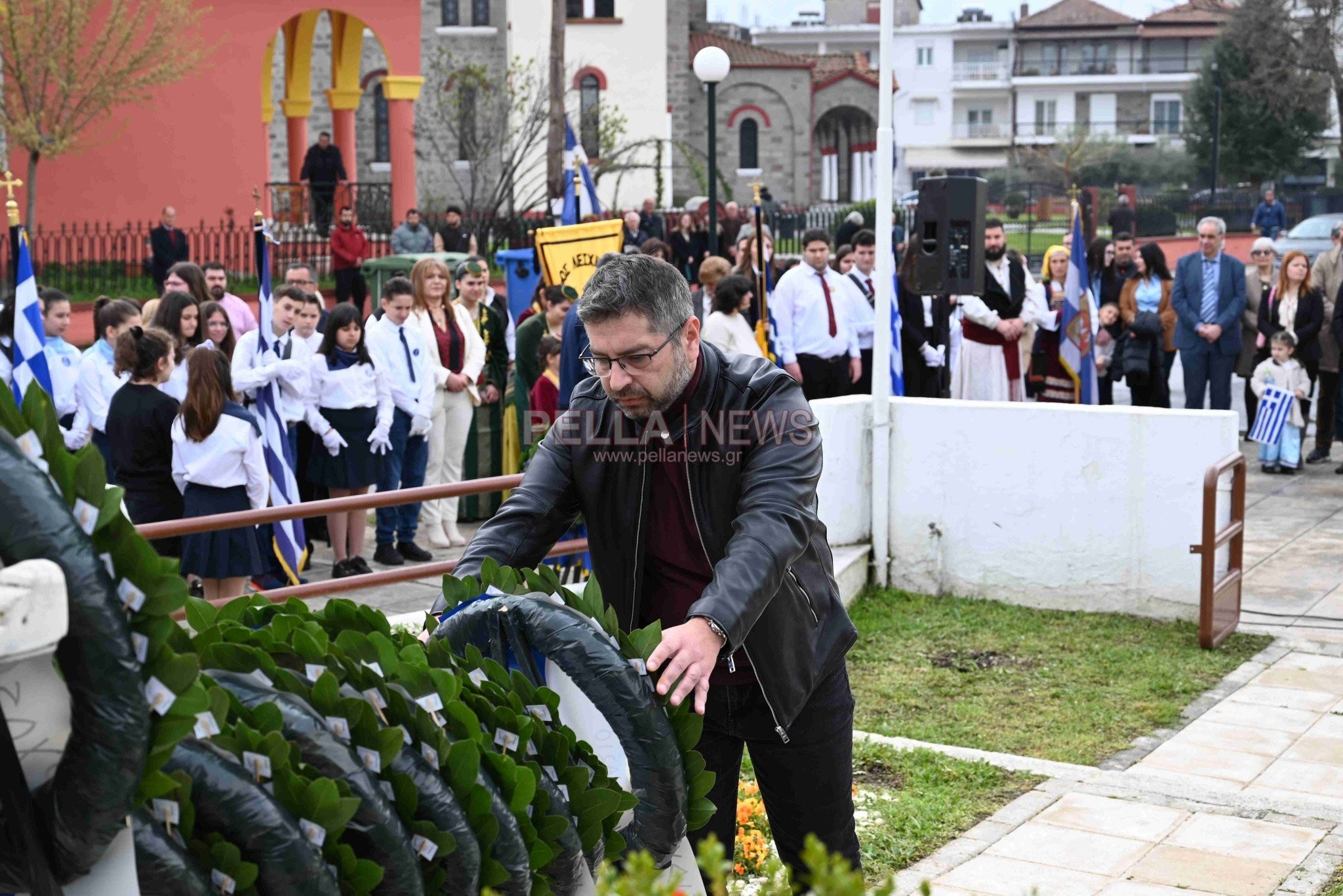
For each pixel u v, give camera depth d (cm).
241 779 195
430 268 947
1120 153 6475
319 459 862
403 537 928
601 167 3072
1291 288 1223
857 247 1142
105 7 2138
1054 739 623
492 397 1012
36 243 1867
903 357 1112
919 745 607
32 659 167
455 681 238
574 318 802
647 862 154
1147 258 1289
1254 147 5238
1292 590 855
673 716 269
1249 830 516
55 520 164
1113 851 497
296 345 853
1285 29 4638
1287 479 1177
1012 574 834
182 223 2381
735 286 1004
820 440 310
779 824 342
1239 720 645
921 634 784
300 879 195
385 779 221
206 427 690
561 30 2422
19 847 170
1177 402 1591
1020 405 823
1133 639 766
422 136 3509
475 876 226
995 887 467
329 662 225
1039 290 1156
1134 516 800
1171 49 8044
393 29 2544
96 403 802
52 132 2030
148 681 173
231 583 729
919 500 858
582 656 266
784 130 5419
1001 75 8250
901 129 8412
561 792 252
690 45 5375
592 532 322
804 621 317
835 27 8662
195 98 2369
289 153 2839
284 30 2762
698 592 316
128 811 172
